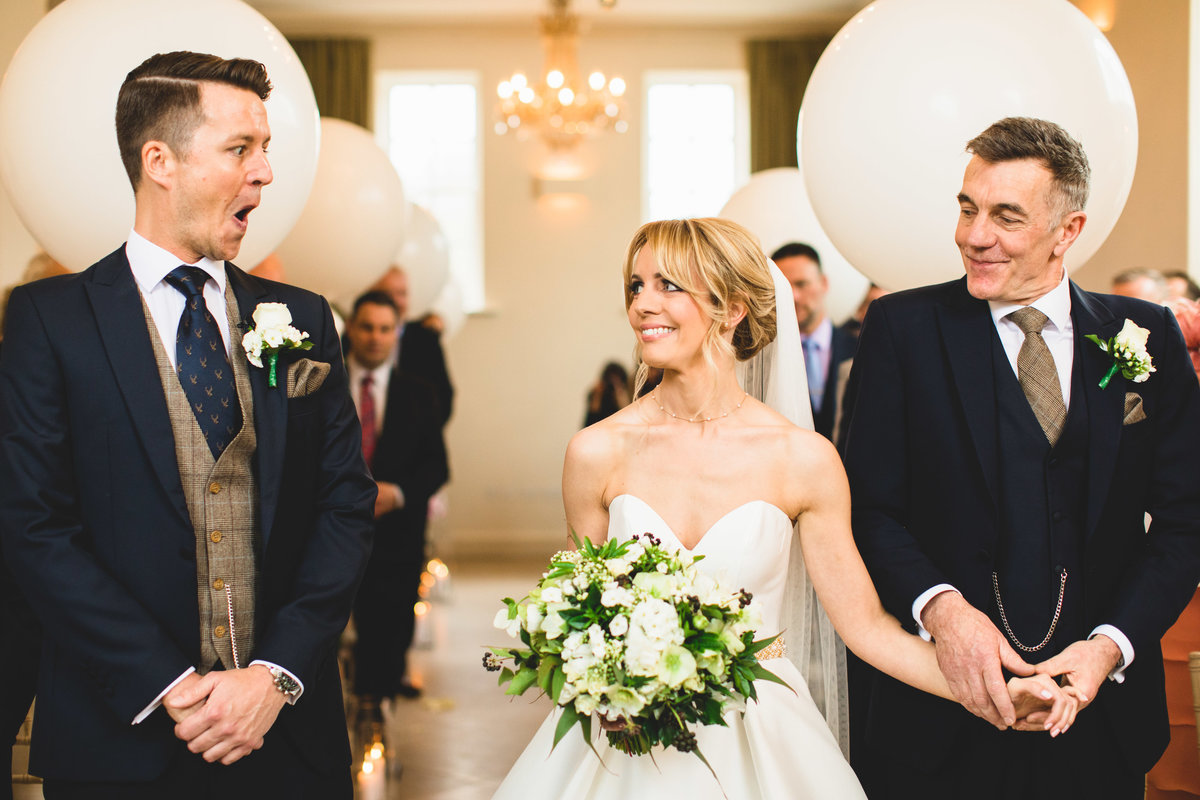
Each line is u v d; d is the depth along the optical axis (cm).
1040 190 173
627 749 163
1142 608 177
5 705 197
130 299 178
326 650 183
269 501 182
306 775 185
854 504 200
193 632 176
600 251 1072
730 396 190
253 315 187
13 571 169
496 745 432
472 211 1080
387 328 436
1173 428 190
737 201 452
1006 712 164
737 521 182
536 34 1062
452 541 1063
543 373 1075
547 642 158
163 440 175
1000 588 185
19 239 459
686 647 155
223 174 177
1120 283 382
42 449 171
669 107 1089
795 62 1057
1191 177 488
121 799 170
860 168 238
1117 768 186
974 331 190
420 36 1062
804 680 193
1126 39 539
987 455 185
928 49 229
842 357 432
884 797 197
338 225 383
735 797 176
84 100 224
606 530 195
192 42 231
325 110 1049
